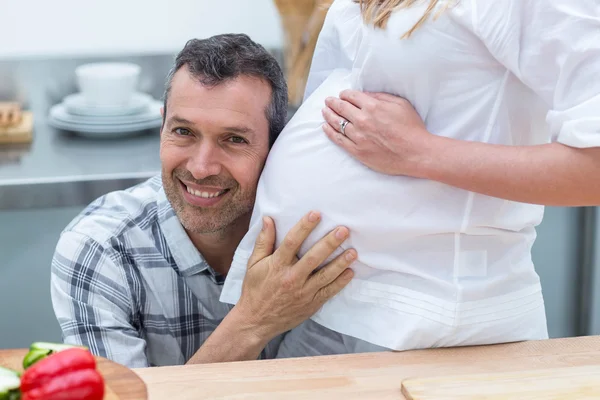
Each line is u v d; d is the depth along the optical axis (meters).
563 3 0.95
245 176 1.21
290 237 1.12
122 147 2.05
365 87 1.09
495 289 1.09
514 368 1.01
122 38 2.28
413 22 1.02
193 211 1.24
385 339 1.09
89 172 1.84
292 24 2.04
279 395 0.91
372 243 1.09
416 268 1.08
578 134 0.93
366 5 1.08
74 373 0.75
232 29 2.33
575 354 1.05
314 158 1.11
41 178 1.79
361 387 0.94
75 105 2.11
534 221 1.12
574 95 0.95
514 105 1.05
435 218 1.06
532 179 0.97
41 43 2.24
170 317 1.33
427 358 1.04
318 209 1.11
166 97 1.23
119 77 2.08
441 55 1.02
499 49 0.99
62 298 1.28
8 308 2.00
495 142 1.06
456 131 1.05
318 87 1.19
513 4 0.97
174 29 2.30
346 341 1.23
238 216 1.26
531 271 1.12
